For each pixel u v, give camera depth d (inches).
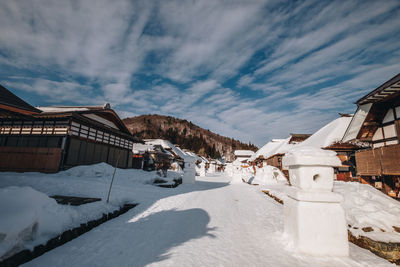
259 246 145.9
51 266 107.3
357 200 194.9
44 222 126.3
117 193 284.7
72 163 532.7
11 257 97.7
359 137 448.1
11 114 249.3
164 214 232.1
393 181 387.5
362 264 117.6
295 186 148.7
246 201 341.7
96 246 138.5
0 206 108.0
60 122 540.7
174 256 127.3
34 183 291.4
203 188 517.0
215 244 149.8
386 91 339.9
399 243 131.3
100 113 684.1
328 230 129.7
